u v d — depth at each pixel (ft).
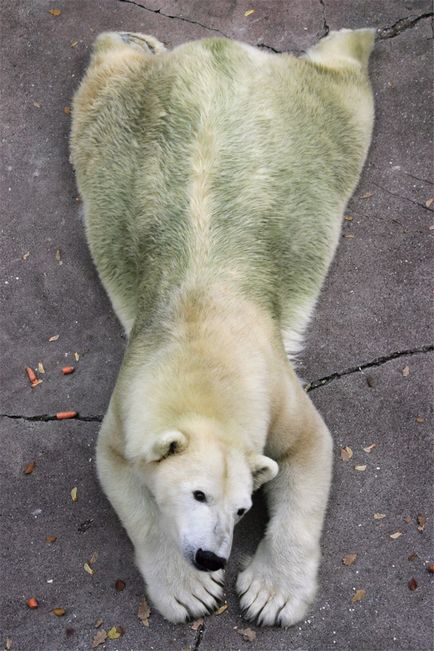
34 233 16.85
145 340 13.20
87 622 13.42
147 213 14.51
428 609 13.28
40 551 13.99
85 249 16.62
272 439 13.12
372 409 14.94
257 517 14.01
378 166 17.16
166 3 19.15
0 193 17.26
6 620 13.51
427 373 15.19
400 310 15.80
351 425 14.83
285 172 14.87
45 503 14.40
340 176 16.35
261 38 18.67
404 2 18.80
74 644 13.26
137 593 13.57
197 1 19.11
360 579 13.56
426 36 18.40
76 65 18.52
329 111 16.31
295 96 15.76
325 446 13.61
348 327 15.70
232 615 13.30
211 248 13.66
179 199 14.10
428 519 13.98
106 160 15.93
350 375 15.29
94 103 16.78
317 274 15.64
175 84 15.11
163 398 11.99
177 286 13.42
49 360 15.67
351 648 13.05
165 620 13.33
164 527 12.15
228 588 13.56
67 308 16.14
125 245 15.26
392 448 14.58
